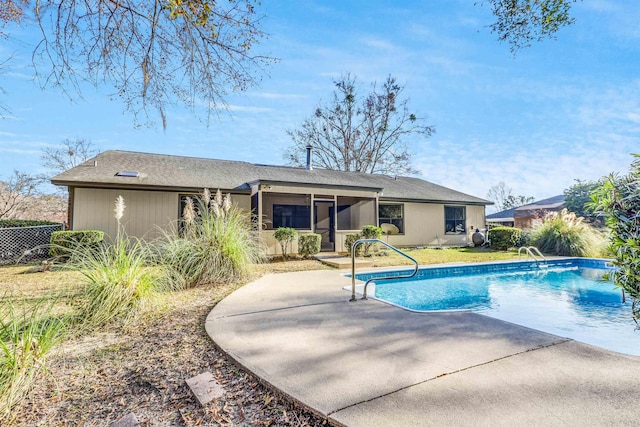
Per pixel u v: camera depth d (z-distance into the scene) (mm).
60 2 3668
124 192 10281
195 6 3703
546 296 6773
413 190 16531
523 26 4504
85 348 3309
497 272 9469
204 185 11000
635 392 2207
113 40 3922
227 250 6742
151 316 4348
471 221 17234
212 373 2715
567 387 2279
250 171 13789
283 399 2256
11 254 9734
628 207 2117
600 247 11234
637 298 2119
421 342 3209
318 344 3182
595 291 7223
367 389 2279
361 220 14500
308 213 14102
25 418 2186
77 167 10703
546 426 1856
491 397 2158
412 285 7883
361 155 23328
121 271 4441
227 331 3605
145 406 2293
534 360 2742
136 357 3080
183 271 6223
